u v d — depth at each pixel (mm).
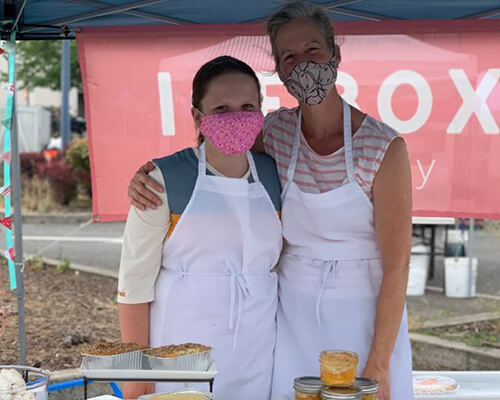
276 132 2656
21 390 1874
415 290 8602
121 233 13242
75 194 16109
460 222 9438
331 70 2424
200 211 2461
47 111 23344
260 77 4121
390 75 4449
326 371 2000
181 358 2105
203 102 2441
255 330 2533
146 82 4363
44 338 6461
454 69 4418
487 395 3721
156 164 2500
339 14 3840
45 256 10727
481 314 7715
